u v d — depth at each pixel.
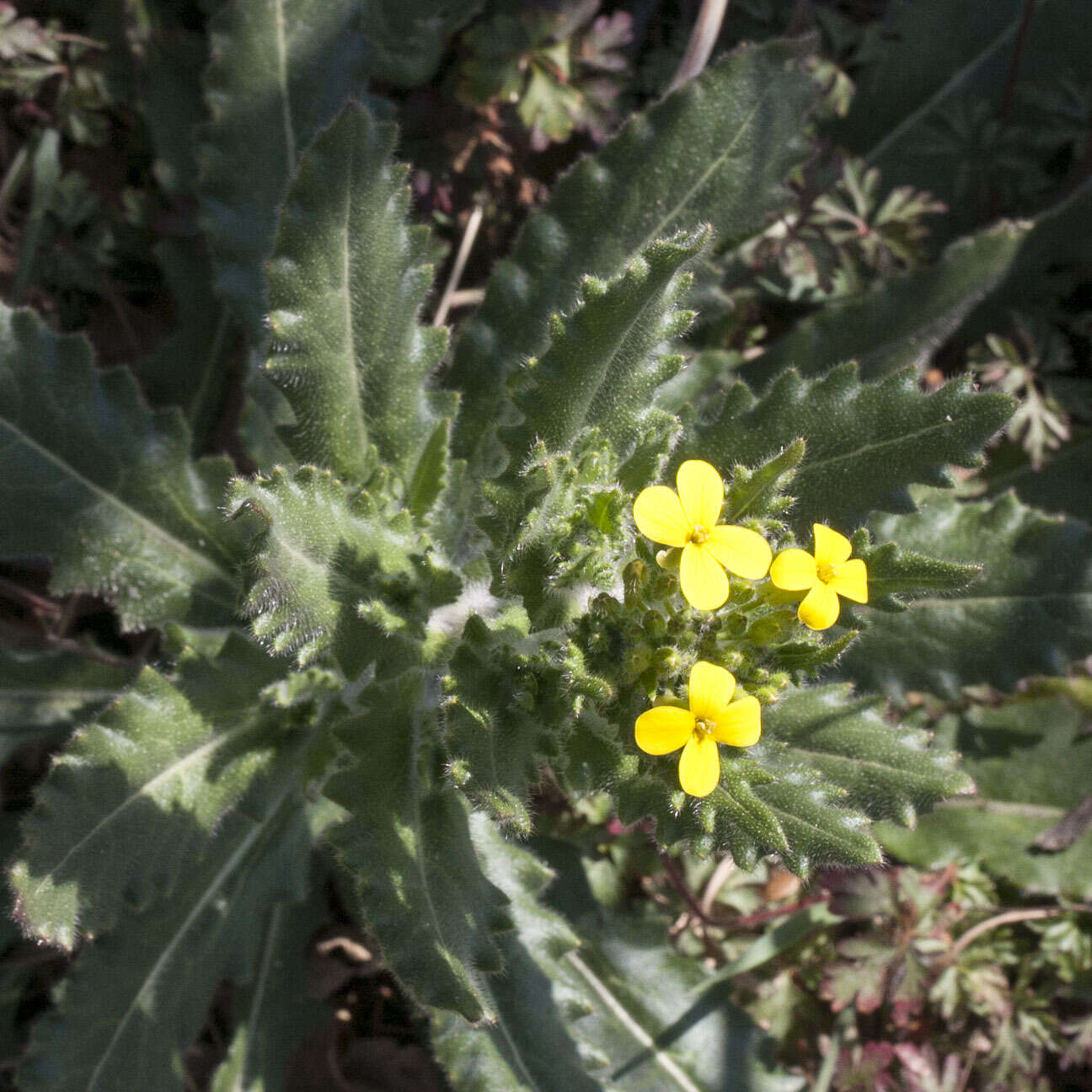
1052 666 0.24
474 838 0.22
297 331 0.21
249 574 0.17
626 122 0.24
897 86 0.34
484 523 0.18
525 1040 0.22
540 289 0.24
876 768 0.19
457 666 0.18
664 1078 0.26
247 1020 0.26
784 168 0.25
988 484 0.32
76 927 0.19
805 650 0.16
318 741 0.22
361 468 0.22
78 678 0.25
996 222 0.34
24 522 0.23
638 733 0.15
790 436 0.20
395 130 0.20
